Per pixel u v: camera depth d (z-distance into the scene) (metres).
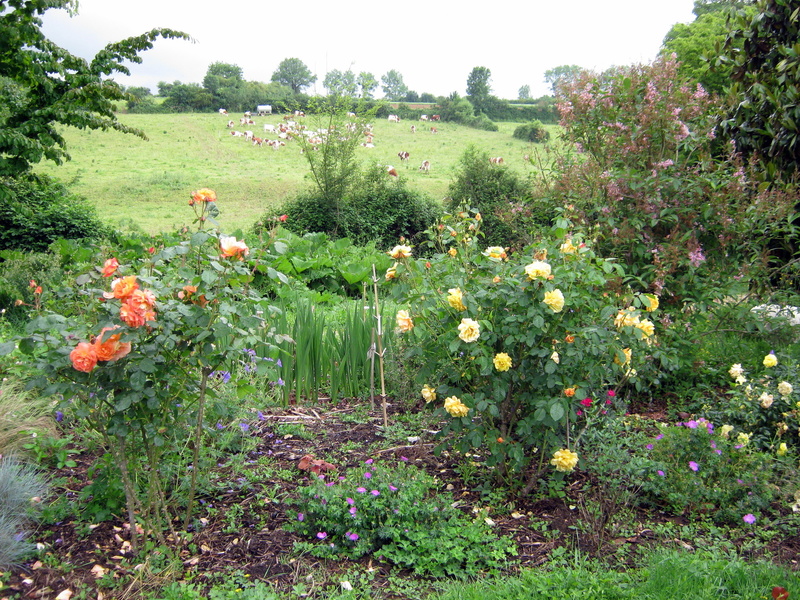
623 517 3.12
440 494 3.33
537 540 2.93
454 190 13.44
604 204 5.09
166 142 36.16
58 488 3.22
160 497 3.04
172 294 2.51
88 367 2.24
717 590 2.40
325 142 13.48
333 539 2.85
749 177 5.33
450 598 2.41
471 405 3.10
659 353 3.81
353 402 4.76
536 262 2.97
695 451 3.35
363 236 13.10
